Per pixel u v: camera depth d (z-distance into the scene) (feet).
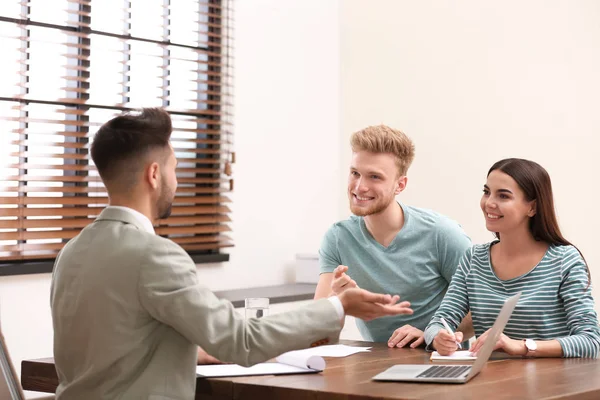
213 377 6.31
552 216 7.56
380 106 14.35
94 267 5.53
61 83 10.91
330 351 7.64
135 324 5.46
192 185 12.56
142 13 11.75
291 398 5.80
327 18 14.49
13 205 10.52
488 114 13.23
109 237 5.59
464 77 13.47
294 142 13.80
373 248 8.52
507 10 13.04
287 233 13.64
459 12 13.52
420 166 13.92
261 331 5.68
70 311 5.60
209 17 12.59
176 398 5.54
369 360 7.09
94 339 5.48
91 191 10.98
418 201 13.93
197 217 12.24
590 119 12.27
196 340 5.46
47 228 10.74
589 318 7.20
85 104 11.07
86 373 5.53
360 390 5.66
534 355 6.97
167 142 5.88
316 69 14.25
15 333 10.02
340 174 14.74
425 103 13.88
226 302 5.71
